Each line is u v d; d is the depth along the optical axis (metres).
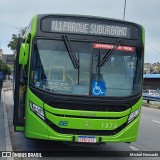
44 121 9.33
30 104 9.45
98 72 9.69
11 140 12.47
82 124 9.34
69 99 9.33
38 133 9.35
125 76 9.86
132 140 9.75
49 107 9.29
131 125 9.70
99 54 9.79
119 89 9.71
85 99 9.38
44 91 9.34
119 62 9.89
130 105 9.68
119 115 9.52
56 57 9.64
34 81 9.49
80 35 9.80
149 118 22.66
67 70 9.59
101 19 9.95
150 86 72.25
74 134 9.38
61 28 9.77
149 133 15.93
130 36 10.11
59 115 9.30
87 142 9.39
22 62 9.76
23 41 11.26
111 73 9.77
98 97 9.46
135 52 10.08
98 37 9.87
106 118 9.48
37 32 9.69
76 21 9.83
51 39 9.70
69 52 9.67
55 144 11.87
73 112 9.30
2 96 34.25
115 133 9.58
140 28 10.21
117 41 9.95
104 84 9.65
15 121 10.33
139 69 10.04
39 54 9.63
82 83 9.55
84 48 9.76
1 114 19.19
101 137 9.42
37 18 9.75
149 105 35.16
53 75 9.55
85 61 9.69
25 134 9.64
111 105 9.52
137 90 9.87
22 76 10.57
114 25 10.01
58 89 9.45
